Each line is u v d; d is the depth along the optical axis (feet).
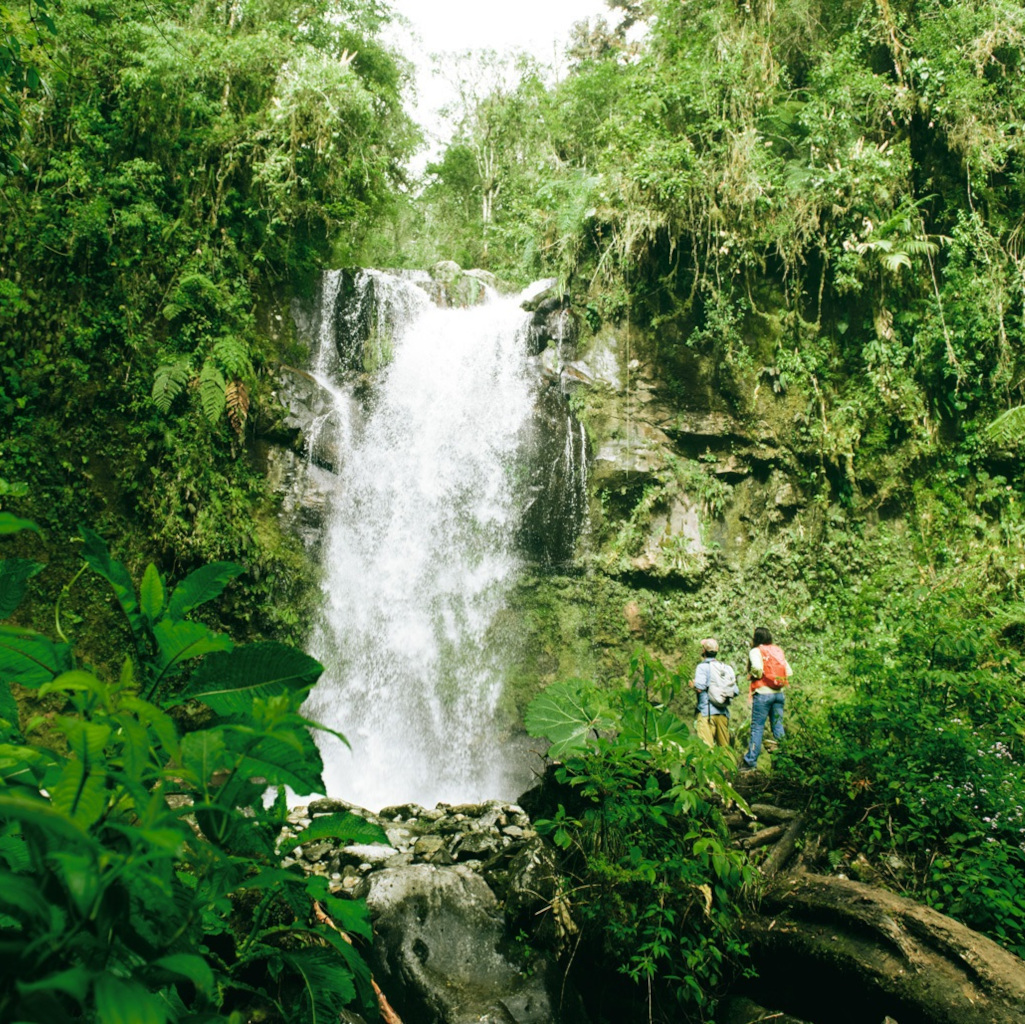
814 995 11.75
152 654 5.95
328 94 37.45
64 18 32.58
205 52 35.83
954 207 43.21
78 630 27.94
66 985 3.09
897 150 42.37
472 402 42.50
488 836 16.66
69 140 31.94
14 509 27.81
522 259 52.80
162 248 33.14
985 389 42.83
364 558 37.06
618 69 62.13
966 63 42.52
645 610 39.32
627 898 12.51
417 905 13.30
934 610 20.35
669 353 41.93
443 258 74.23
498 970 12.37
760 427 41.32
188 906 4.66
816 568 40.24
